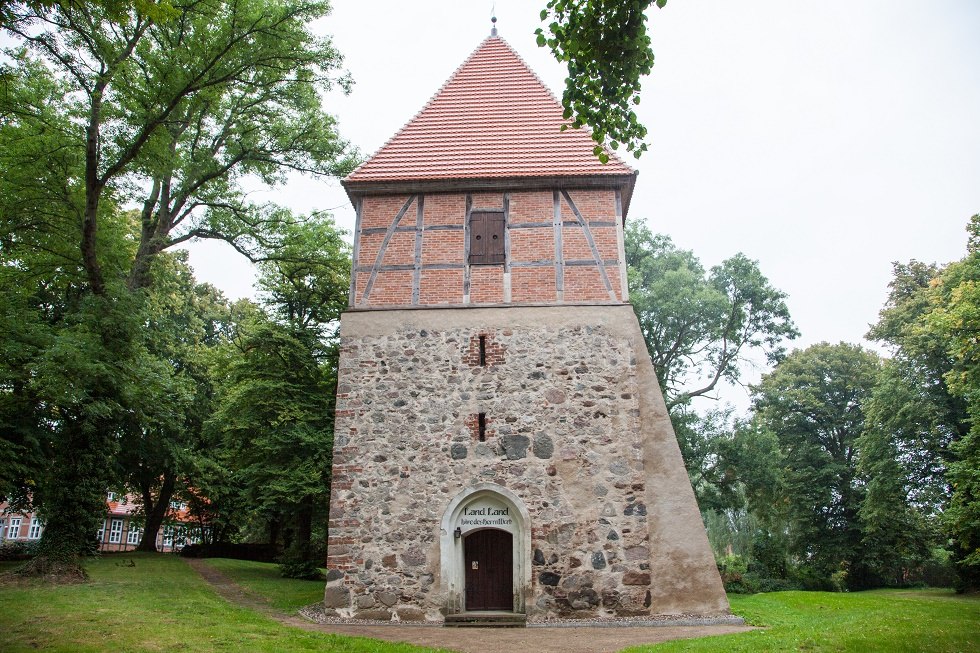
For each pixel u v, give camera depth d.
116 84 14.23
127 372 14.96
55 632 8.64
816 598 16.77
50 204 15.27
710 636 10.02
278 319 21.70
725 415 31.05
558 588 12.11
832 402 36.78
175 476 26.50
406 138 15.71
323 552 20.91
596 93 8.51
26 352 14.55
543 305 13.68
